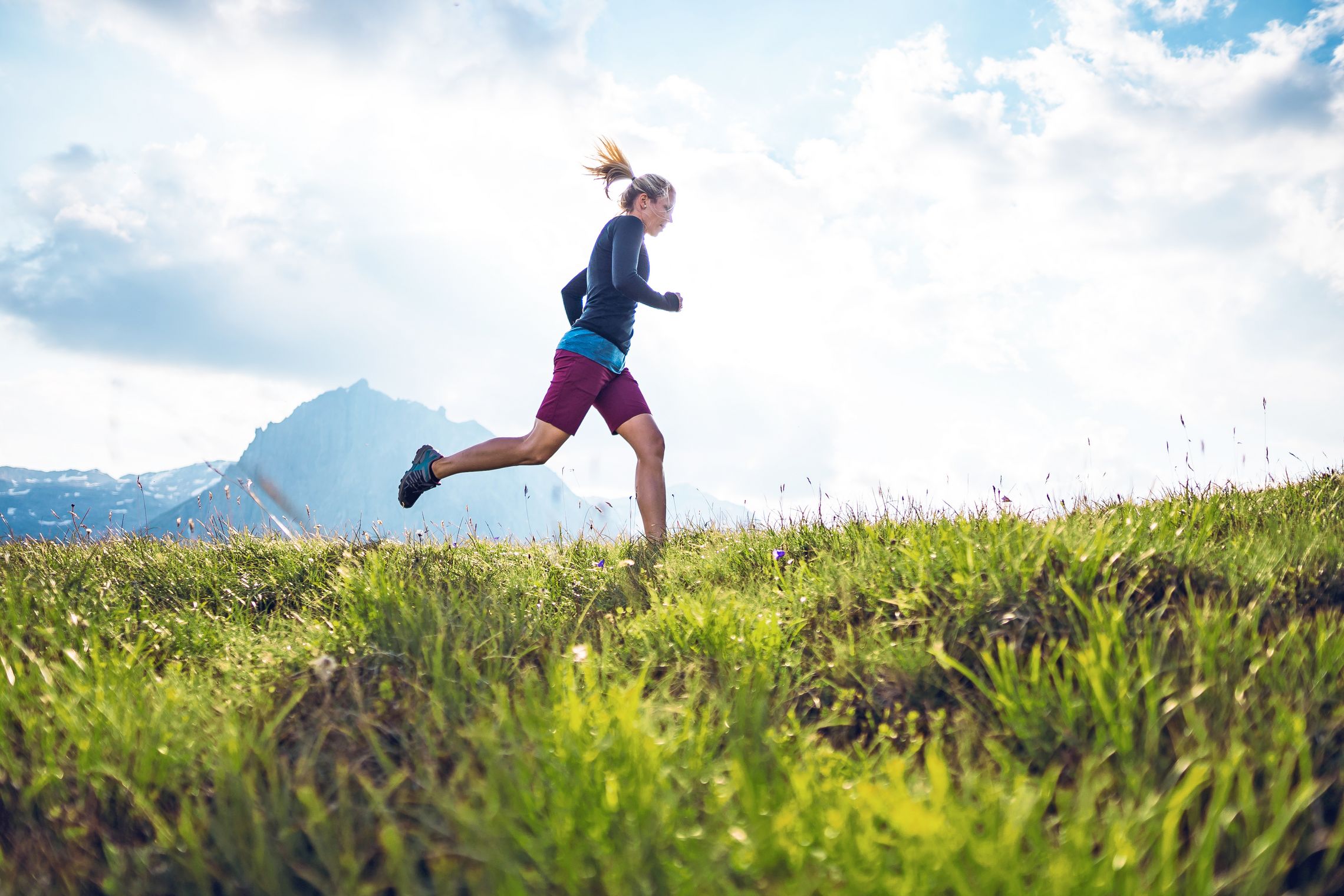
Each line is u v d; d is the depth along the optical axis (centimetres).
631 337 574
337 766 206
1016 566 298
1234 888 147
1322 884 152
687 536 562
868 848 154
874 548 389
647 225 579
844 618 325
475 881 157
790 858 154
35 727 231
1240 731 190
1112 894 141
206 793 207
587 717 210
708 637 304
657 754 192
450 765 212
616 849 164
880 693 261
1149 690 208
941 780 168
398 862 157
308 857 179
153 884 176
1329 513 417
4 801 208
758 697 251
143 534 518
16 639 293
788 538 471
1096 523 356
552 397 553
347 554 463
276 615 398
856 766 205
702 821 179
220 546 496
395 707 250
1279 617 273
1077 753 202
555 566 455
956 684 253
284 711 229
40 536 511
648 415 575
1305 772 175
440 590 386
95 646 299
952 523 395
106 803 208
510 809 176
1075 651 251
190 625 360
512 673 288
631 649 314
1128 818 161
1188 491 486
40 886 175
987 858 145
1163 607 259
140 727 227
